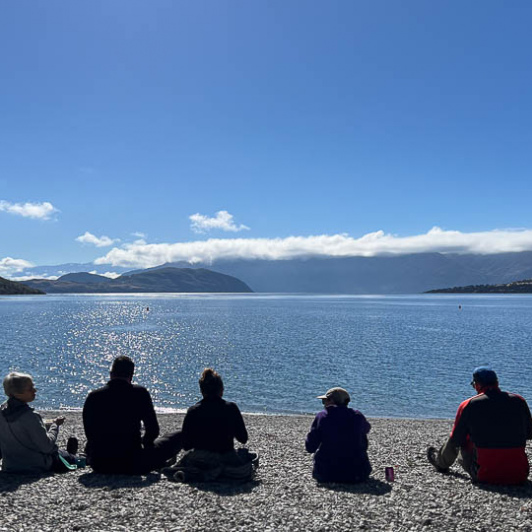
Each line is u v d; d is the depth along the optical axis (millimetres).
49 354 58875
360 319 132625
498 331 91125
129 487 8258
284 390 35781
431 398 33062
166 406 31281
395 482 9203
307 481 9289
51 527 6457
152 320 131750
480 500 7855
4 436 8984
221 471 8859
